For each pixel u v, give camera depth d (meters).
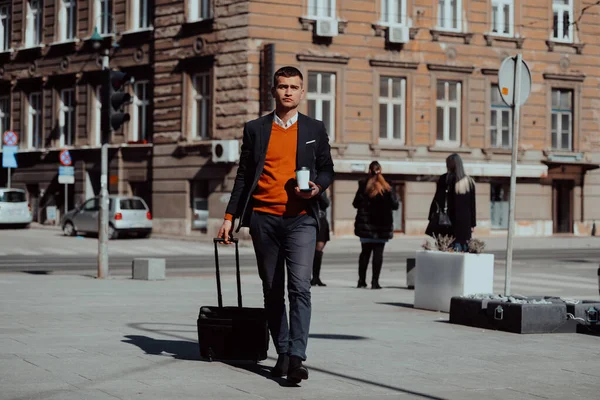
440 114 41.53
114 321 11.91
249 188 8.37
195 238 38.66
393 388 7.67
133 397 7.13
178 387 7.56
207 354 8.75
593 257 30.31
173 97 40.56
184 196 40.09
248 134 8.34
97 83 44.94
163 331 10.92
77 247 33.59
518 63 13.41
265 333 8.63
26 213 44.72
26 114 48.66
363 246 18.09
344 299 15.50
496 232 42.75
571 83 44.38
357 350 9.69
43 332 10.76
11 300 14.66
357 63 39.41
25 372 8.14
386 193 17.84
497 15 42.88
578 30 44.56
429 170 40.47
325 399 7.20
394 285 19.06
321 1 39.00
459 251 14.20
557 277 21.19
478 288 13.28
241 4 37.84
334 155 38.88
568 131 44.66
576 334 11.15
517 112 13.30
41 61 47.62
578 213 44.72
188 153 39.84
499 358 9.30
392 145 40.09
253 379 7.98
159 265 19.69
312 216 8.20
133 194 43.22
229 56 38.28
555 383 8.03
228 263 26.67
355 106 39.38
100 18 44.75
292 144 8.24
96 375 8.03
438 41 41.22
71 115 46.56
